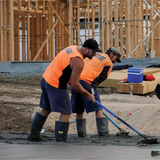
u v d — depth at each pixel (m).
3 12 58.94
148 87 35.31
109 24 60.69
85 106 17.58
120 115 26.31
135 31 64.88
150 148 12.07
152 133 22.11
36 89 38.34
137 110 26.56
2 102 28.56
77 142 14.74
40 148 12.07
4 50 59.38
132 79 35.41
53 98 14.08
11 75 51.47
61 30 71.19
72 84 13.52
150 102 30.30
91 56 13.85
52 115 26.34
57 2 68.31
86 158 10.07
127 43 61.50
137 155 10.48
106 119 17.97
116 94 35.38
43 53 73.88
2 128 21.83
